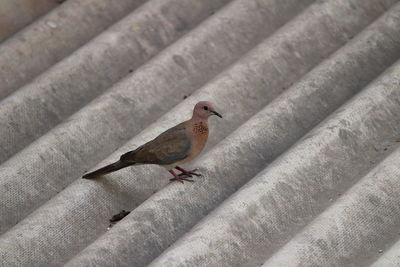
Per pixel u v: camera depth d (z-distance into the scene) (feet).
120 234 35.35
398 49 48.39
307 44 50.37
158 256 34.76
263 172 38.01
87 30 55.57
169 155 36.76
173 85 48.96
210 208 37.88
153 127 43.47
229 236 33.88
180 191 37.70
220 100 45.91
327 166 38.65
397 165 36.27
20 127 46.70
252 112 46.50
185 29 54.75
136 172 41.14
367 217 34.24
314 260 31.99
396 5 51.11
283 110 43.68
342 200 34.88
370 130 40.83
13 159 42.52
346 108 41.70
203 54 50.80
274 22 53.98
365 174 38.65
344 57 47.29
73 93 49.42
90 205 38.81
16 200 40.70
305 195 37.14
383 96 42.14
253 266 33.65
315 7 52.37
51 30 54.39
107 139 45.11
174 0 55.57
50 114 48.01
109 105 46.26
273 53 49.14
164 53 50.49
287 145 42.39
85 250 34.99
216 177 39.11
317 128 40.91
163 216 36.47
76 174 43.06
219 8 56.49
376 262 30.83
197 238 33.45
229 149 40.70
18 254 35.83
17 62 52.19
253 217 35.12
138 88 47.80
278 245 34.81
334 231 33.27
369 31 49.14
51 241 36.94
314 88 45.37
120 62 51.70
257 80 47.73
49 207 38.47
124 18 54.80
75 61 50.65
